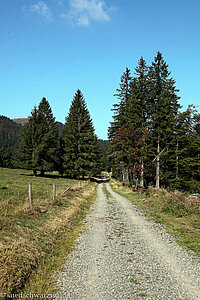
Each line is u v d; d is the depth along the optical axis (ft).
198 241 28.02
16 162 128.16
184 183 103.86
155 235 31.48
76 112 159.43
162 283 17.48
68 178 156.04
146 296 15.57
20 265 18.33
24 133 130.00
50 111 163.73
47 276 18.57
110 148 144.97
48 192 56.18
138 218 43.34
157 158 107.76
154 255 23.70
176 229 34.55
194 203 47.06
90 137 157.89
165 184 128.67
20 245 21.21
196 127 108.58
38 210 34.86
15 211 31.24
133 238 30.04
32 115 130.00
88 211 51.08
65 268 20.39
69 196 59.16
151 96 105.81
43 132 132.57
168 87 105.09
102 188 129.29
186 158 104.42
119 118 129.29
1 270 16.38
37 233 26.37
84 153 155.94
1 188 53.67
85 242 28.22
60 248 25.29
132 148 96.17
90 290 16.46
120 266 20.80
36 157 125.29
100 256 23.41
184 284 17.35
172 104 108.58
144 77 113.19
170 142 108.99
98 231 33.65
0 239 20.95
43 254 22.29
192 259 22.61
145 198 69.00
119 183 155.12
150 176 128.26
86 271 19.75
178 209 46.73
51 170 131.95
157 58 106.63
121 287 16.87
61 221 34.58
